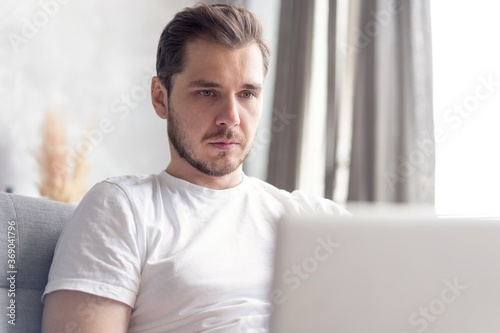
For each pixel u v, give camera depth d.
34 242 1.20
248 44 1.28
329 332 0.77
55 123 3.21
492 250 0.77
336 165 3.20
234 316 1.15
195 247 1.18
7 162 3.07
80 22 3.33
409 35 2.92
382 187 2.93
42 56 3.20
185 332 1.13
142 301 1.13
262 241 1.27
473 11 2.79
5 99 3.09
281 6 3.54
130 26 3.50
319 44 3.42
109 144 3.40
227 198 1.29
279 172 3.42
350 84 3.17
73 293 1.06
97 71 3.38
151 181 1.27
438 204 2.81
